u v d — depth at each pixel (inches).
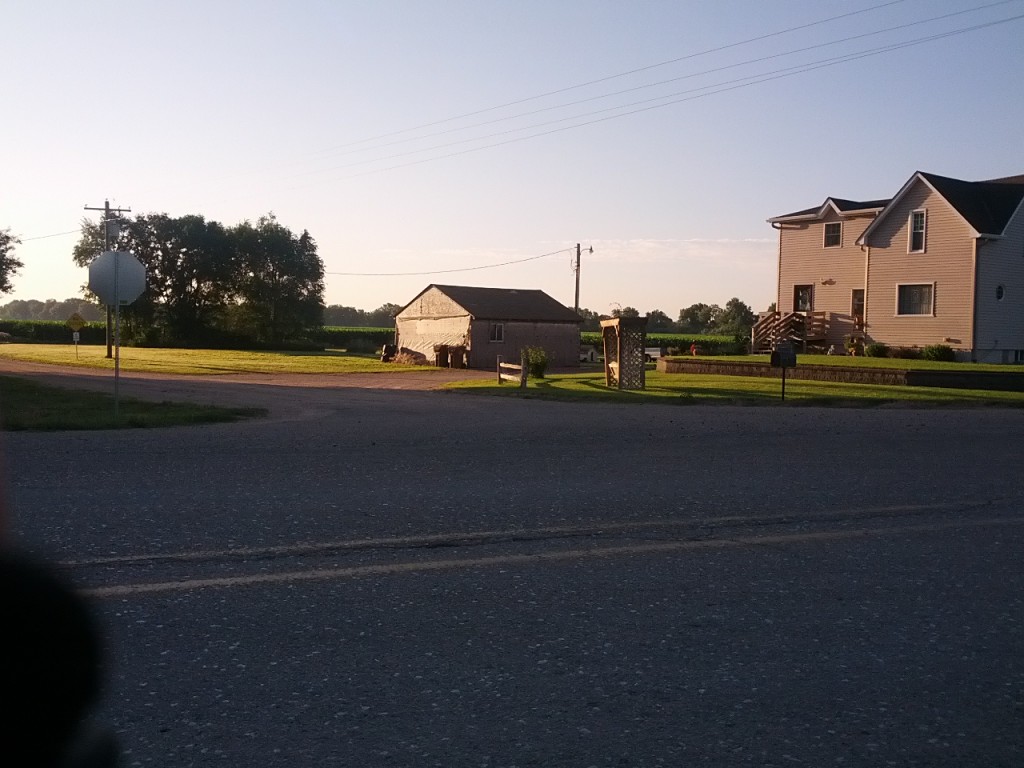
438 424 658.8
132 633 207.9
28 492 368.5
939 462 478.6
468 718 168.4
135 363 1910.7
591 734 162.9
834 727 167.6
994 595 247.6
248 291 3282.5
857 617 227.8
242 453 492.4
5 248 1658.5
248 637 207.0
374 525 318.0
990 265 1446.9
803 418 711.7
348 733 161.8
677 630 216.4
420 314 2091.5
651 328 5374.0
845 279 1642.5
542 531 313.3
